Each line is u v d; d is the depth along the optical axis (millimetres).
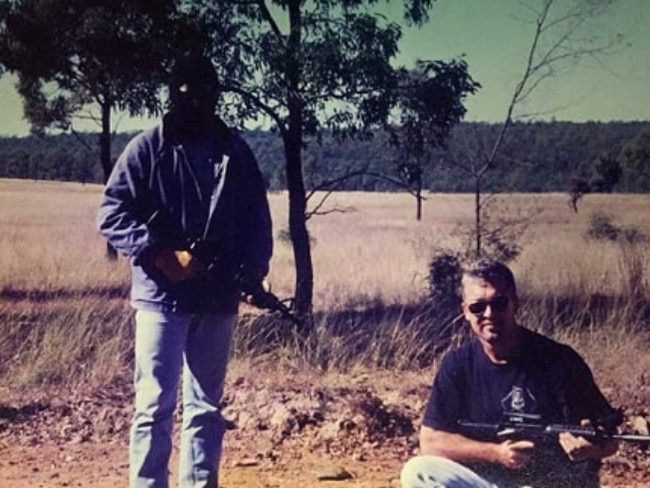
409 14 9188
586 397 3502
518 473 3557
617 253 9086
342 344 8125
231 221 4434
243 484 5406
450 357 3605
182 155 4379
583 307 8867
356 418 6281
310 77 9039
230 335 4555
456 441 3543
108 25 9281
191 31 9172
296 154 9258
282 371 7828
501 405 3510
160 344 4367
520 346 3516
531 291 9078
